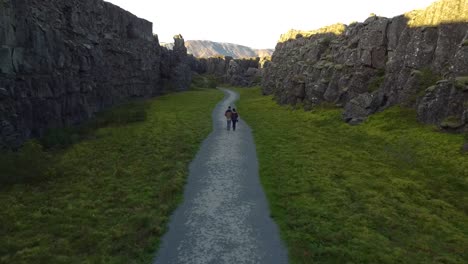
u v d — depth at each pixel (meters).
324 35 75.25
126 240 16.52
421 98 38.12
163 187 23.09
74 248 16.02
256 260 15.13
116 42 64.25
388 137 35.59
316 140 37.34
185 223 18.44
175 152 32.03
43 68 35.94
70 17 43.47
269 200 21.56
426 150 30.92
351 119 43.44
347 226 18.39
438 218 20.14
